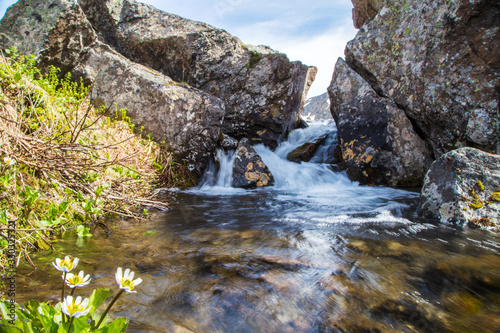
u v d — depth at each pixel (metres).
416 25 5.20
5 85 3.57
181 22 8.05
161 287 1.65
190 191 5.12
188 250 2.26
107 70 6.11
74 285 0.96
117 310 1.39
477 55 4.41
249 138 7.74
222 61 7.65
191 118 5.66
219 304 1.51
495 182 3.12
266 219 3.29
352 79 6.21
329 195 4.86
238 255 2.17
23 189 2.38
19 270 1.78
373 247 2.37
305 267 1.97
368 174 5.64
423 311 1.51
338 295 1.63
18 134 2.78
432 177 3.50
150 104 5.72
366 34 5.92
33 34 5.86
